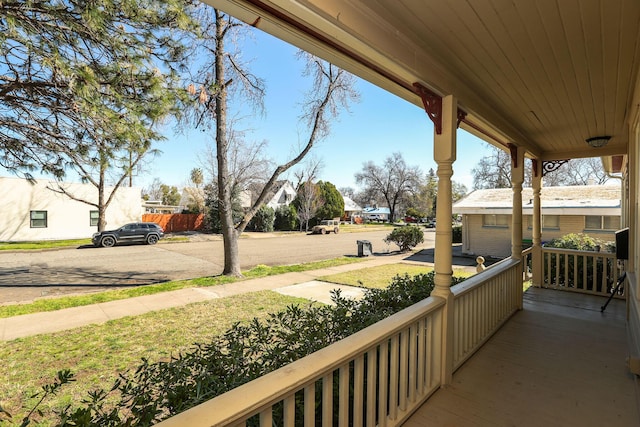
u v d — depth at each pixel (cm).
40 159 441
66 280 865
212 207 2320
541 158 583
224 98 844
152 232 1720
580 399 244
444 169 260
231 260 859
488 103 325
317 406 180
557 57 232
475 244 1334
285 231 2727
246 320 504
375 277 851
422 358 240
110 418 132
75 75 338
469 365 300
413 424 215
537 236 594
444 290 264
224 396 116
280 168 918
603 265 539
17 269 1022
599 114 364
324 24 154
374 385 190
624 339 358
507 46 217
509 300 432
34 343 422
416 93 243
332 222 2747
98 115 363
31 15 320
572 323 410
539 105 334
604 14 180
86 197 1895
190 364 183
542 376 279
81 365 362
